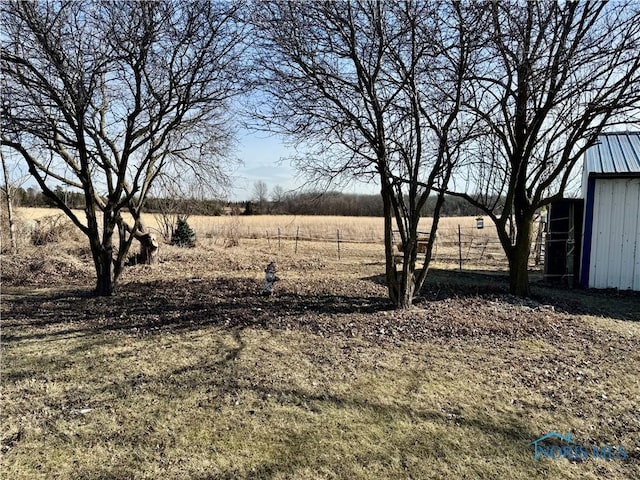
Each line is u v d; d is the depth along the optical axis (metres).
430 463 2.62
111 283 7.70
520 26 5.62
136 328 5.46
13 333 5.24
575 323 5.95
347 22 5.32
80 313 6.24
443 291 8.08
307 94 5.62
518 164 7.21
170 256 12.56
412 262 6.43
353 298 7.27
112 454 2.70
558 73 5.96
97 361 4.28
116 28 6.05
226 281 9.06
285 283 8.88
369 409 3.28
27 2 5.71
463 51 5.36
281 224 28.30
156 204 14.98
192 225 19.56
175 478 2.47
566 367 4.25
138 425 3.04
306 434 2.92
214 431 2.96
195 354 4.48
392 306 6.52
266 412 3.23
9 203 12.05
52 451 2.73
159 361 4.28
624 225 8.71
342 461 2.62
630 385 3.84
